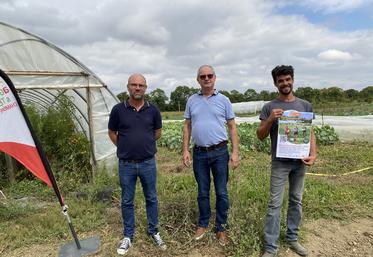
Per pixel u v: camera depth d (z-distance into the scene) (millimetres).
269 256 4172
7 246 4723
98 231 5141
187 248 4484
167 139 14695
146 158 4426
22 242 4773
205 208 4637
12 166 7945
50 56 7109
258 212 4883
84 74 7402
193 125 4441
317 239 4801
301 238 4754
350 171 8984
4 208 5828
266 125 4004
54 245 4754
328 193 6453
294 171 4172
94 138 7867
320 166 9594
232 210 4910
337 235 4938
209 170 4535
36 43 6953
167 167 10039
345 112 31516
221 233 4605
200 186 4551
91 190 6523
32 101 9148
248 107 38938
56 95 8531
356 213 5629
